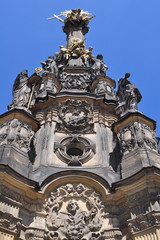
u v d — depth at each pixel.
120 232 13.79
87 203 15.09
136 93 20.39
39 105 21.86
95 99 21.89
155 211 12.80
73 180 15.72
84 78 26.31
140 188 14.04
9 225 12.80
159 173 14.09
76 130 19.64
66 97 21.75
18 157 15.77
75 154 18.75
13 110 17.69
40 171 16.44
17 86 21.20
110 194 14.88
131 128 17.34
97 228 14.08
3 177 13.74
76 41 32.31
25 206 14.32
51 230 13.94
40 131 19.77
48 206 14.70
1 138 16.55
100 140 18.97
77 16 37.06
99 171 16.62
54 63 26.16
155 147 16.72
